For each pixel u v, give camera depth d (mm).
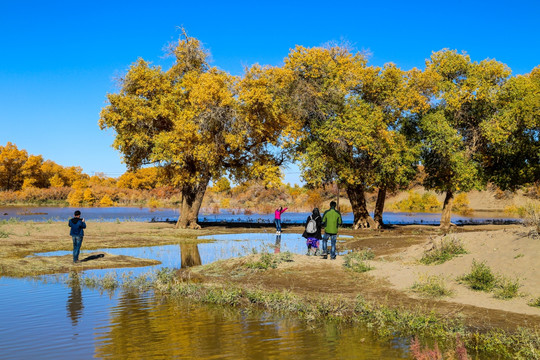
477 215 62406
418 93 31969
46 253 19203
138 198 96375
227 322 8492
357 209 34469
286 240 25625
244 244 23406
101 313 9125
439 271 12148
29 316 8836
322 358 6402
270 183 33781
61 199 100375
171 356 6480
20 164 116250
